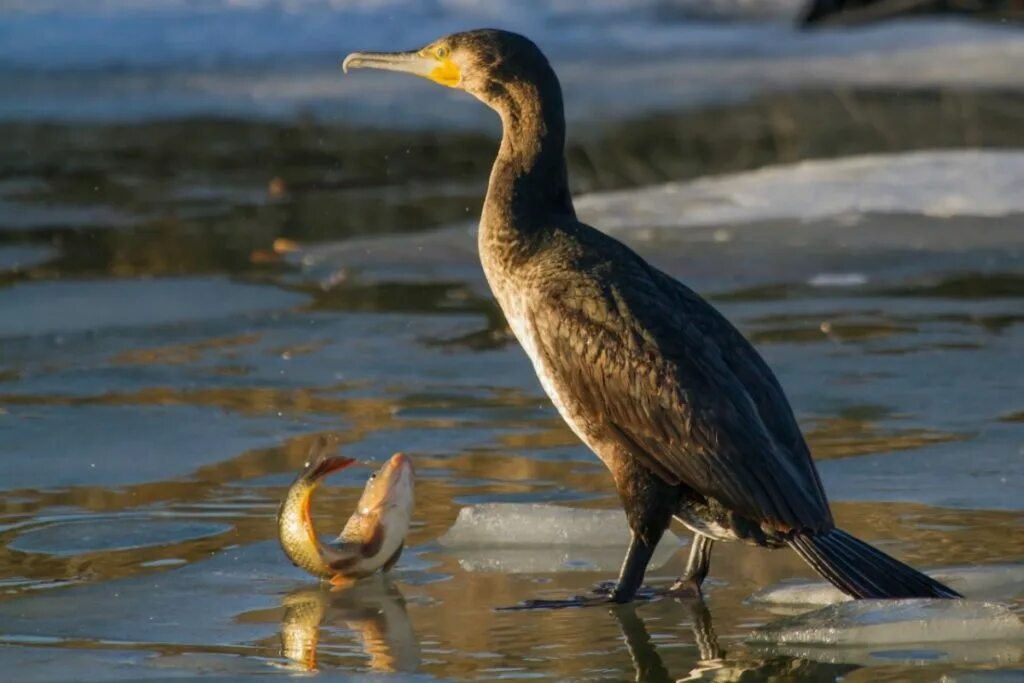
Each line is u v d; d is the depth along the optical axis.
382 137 26.22
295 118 27.91
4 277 16.48
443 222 19.77
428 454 10.77
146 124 27.34
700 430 8.18
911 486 9.97
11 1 37.47
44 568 8.77
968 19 38.94
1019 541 8.95
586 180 23.08
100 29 35.78
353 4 38.00
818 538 8.04
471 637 7.82
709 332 8.56
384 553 8.67
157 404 11.98
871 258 16.55
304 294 15.77
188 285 16.14
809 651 7.61
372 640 7.77
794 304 14.96
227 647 7.66
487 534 9.30
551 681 7.23
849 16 38.91
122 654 7.55
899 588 7.85
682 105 29.12
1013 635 7.68
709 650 7.64
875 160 21.12
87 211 20.31
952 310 14.62
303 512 8.49
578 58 34.91
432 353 13.52
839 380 12.45
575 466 10.52
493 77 9.55
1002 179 19.80
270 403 12.03
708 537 8.48
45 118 27.83
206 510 9.71
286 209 20.56
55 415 11.66
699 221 18.27
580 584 8.66
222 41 35.28
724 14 40.50
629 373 8.36
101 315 14.88
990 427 11.16
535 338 8.86
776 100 29.44
